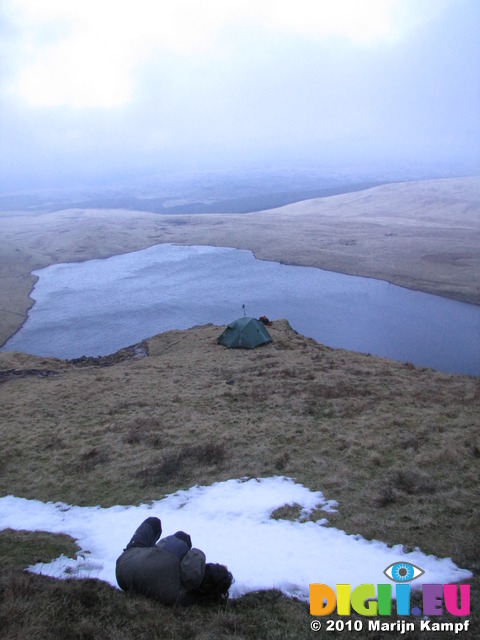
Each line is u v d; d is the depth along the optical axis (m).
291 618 6.36
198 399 20.72
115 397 22.08
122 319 92.38
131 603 6.16
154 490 12.10
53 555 8.34
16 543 9.02
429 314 86.44
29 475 13.98
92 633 5.52
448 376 23.59
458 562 7.85
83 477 13.42
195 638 5.70
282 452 14.15
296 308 93.06
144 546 6.89
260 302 97.88
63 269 141.00
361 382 21.80
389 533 8.99
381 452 13.57
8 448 16.23
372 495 10.80
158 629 5.73
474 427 15.15
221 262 139.00
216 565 6.66
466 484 11.12
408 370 25.06
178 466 13.54
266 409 18.84
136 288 115.38
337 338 75.62
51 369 32.28
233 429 16.59
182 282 119.19
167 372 26.69
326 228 188.12
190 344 34.81
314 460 13.32
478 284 102.62
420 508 9.98
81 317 94.12
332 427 16.08
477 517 9.40
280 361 26.81
